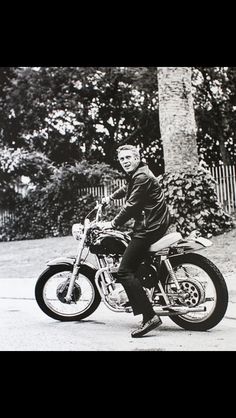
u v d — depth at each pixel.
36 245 9.92
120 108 10.53
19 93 11.58
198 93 9.32
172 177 8.59
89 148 10.84
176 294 4.37
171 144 8.78
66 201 10.59
